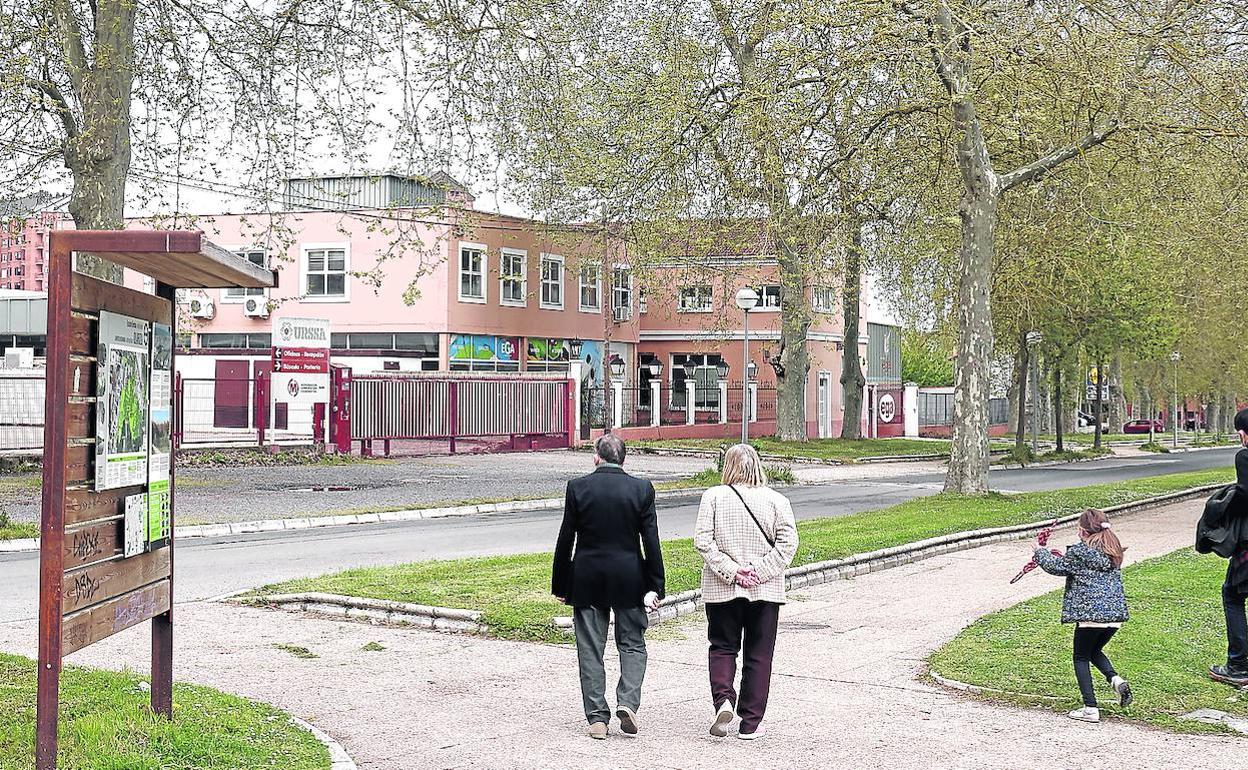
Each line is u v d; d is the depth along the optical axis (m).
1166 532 20.27
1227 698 8.84
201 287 7.27
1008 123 22.38
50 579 5.80
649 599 7.97
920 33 21.50
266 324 45.81
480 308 46.19
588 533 8.01
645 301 52.66
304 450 33.06
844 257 34.66
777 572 7.95
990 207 24.23
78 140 18.81
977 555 17.80
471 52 19.22
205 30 19.52
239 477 27.73
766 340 55.34
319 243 45.25
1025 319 42.06
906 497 27.52
